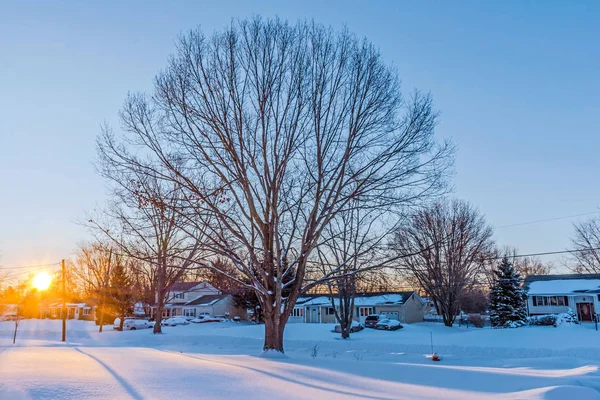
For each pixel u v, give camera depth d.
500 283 52.22
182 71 18.08
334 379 11.16
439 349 28.53
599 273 58.28
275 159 18.19
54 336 45.09
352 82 18.69
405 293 64.38
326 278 19.19
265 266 18.92
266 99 18.17
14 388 7.50
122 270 56.94
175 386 8.66
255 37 18.47
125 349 18.98
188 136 18.02
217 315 75.75
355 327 45.69
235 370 11.48
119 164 17.62
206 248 18.47
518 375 12.60
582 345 26.77
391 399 8.82
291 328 44.28
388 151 18.61
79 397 7.27
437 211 45.41
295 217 18.95
